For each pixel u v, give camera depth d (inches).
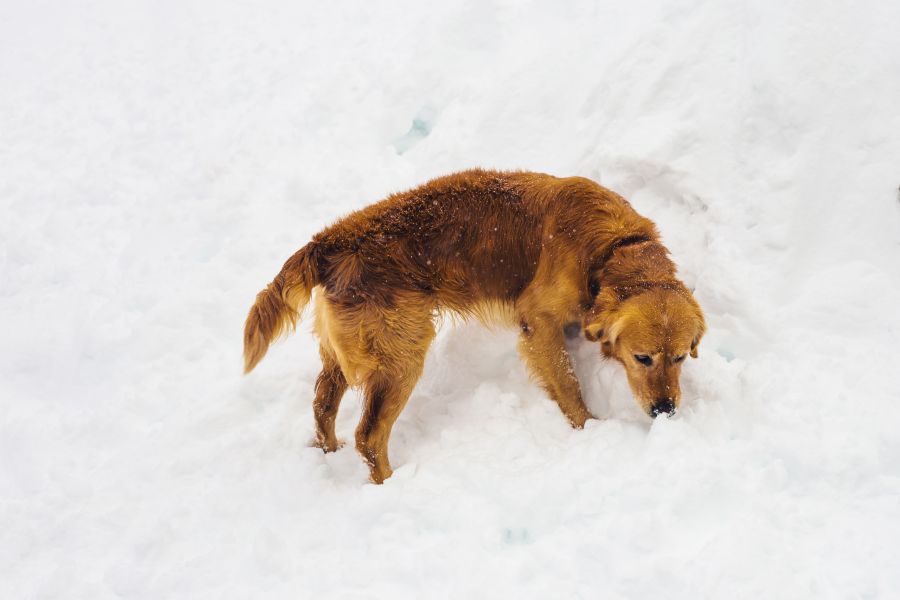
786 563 131.3
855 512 140.3
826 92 193.8
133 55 362.6
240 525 162.4
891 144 187.0
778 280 182.4
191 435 189.6
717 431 162.1
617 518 145.5
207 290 234.4
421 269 173.6
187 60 349.4
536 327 179.0
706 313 187.0
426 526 155.3
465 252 177.2
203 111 315.0
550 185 180.9
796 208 187.0
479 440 175.2
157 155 296.2
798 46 199.2
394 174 253.1
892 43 195.0
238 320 227.3
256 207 260.5
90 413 200.2
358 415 194.4
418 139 272.1
